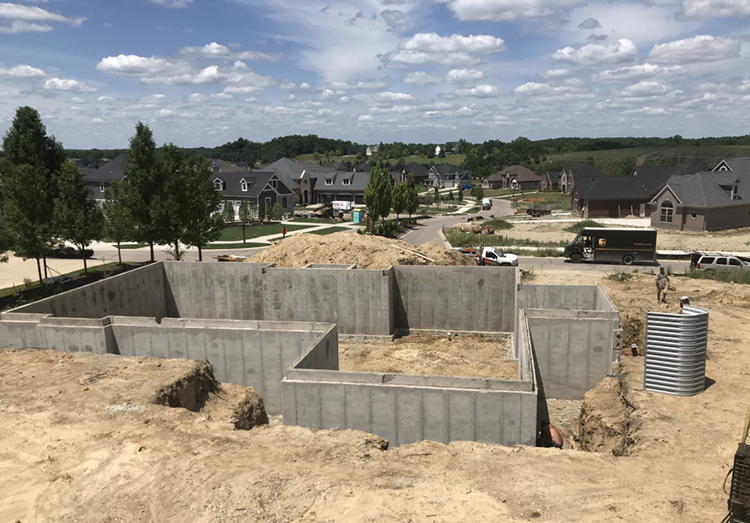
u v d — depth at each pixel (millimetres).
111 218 33594
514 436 10750
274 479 9039
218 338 15398
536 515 8023
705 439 10438
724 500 8414
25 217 28812
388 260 25750
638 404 12188
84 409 11664
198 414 11688
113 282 21062
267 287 22766
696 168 64000
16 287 30344
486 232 51531
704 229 47688
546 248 41656
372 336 22203
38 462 9820
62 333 15539
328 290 22297
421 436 11102
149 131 31938
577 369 16141
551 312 16188
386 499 8430
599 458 9750
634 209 62844
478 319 22656
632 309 20922
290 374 11539
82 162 111875
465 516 8008
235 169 114000
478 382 10852
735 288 25469
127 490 8961
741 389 12875
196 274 24484
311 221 67000
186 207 32625
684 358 12391
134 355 15859
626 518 7977
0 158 43125
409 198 64375
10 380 13203
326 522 7957
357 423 11312
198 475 9234
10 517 8438
